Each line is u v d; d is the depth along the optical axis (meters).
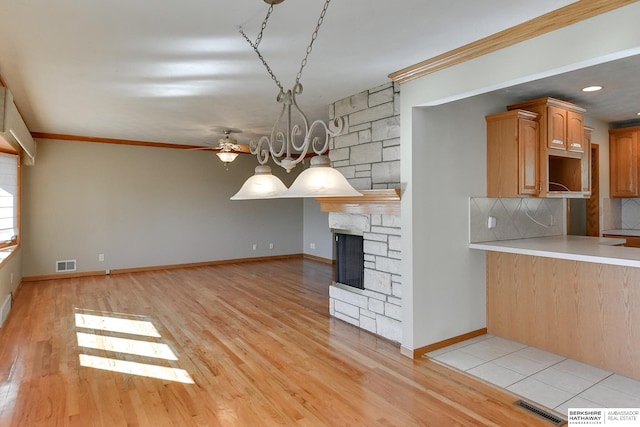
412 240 3.26
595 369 3.02
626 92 3.78
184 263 7.71
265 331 3.95
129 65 3.06
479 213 3.76
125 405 2.51
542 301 3.43
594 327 3.09
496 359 3.22
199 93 3.86
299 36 2.54
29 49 2.73
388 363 3.16
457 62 2.83
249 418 2.37
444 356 3.29
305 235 9.20
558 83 3.47
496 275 3.77
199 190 7.86
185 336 3.80
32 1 2.07
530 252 3.17
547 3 2.10
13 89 3.68
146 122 5.29
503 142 3.72
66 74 3.25
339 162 4.21
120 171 7.02
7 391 2.69
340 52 2.83
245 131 5.96
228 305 4.94
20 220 6.05
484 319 3.83
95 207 6.80
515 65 2.47
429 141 3.36
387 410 2.45
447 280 3.50
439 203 3.44
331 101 4.23
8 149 5.53
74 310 4.69
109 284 6.13
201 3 2.11
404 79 3.26
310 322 4.25
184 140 6.91
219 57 2.91
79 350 3.44
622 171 5.13
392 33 2.50
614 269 2.97
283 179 8.87
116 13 2.22
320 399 2.60
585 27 2.13
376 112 3.68
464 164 3.63
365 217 3.94
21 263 6.09
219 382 2.84
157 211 7.40
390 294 3.63
